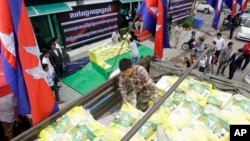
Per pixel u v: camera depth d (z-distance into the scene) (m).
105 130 2.49
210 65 8.23
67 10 9.00
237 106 2.73
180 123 2.48
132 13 13.85
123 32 12.34
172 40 13.42
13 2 2.26
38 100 2.65
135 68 2.82
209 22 19.39
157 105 1.77
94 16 11.04
